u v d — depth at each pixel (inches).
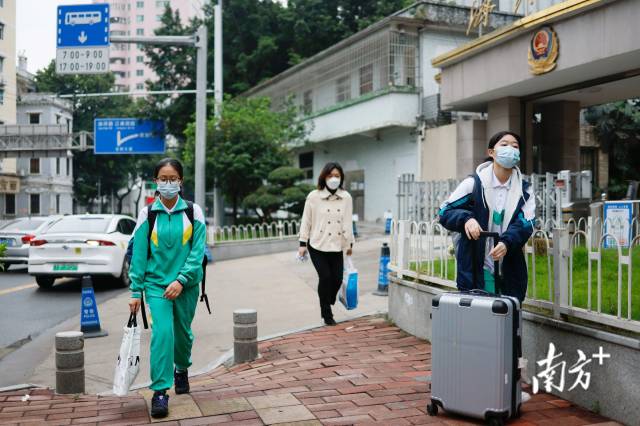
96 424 160.4
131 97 1958.7
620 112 769.6
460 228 161.9
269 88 1161.4
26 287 484.7
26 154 1053.2
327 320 282.7
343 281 282.8
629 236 296.4
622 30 416.5
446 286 230.7
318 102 1007.0
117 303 404.8
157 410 161.8
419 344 240.8
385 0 1131.9
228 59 1278.3
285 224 778.2
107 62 619.8
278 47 1226.6
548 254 178.9
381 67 809.5
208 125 846.5
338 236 279.3
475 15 603.5
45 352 280.2
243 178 844.0
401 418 157.2
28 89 1915.6
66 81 1886.1
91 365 251.8
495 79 549.3
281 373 209.0
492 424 146.9
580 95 574.9
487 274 167.0
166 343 165.8
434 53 795.4
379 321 284.8
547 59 481.7
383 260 370.9
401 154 827.4
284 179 788.6
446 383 153.9
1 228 621.6
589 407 160.2
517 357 150.3
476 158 659.4
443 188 538.3
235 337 233.3
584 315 163.3
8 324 343.9
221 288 440.8
